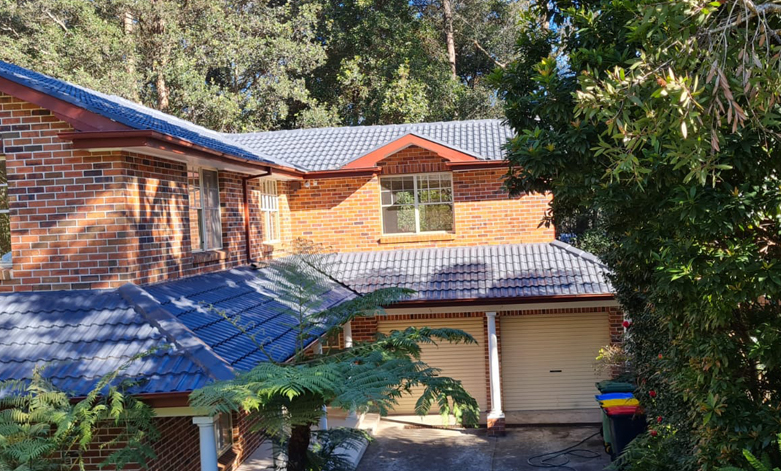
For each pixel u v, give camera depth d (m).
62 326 9.03
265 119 30.16
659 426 10.50
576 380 17.22
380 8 32.69
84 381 8.10
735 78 5.82
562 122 9.00
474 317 17.20
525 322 17.34
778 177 6.86
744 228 6.85
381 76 31.25
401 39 31.70
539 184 9.30
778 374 7.23
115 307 9.34
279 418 8.50
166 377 8.02
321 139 20.34
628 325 14.73
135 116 12.31
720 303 6.45
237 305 11.32
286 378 7.62
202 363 8.15
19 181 10.03
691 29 6.02
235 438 13.30
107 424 8.75
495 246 17.67
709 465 6.94
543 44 10.11
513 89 10.20
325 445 10.72
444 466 13.68
